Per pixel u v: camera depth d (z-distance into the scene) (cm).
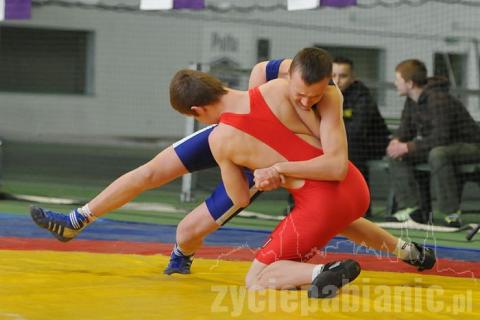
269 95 723
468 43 2319
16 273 740
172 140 2853
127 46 2906
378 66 2552
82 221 799
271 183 703
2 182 1759
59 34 2945
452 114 1348
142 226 1166
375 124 1424
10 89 2936
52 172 1991
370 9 2542
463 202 1648
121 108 2927
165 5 1393
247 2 2652
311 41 2641
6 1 1498
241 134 714
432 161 1327
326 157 704
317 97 690
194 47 2814
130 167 2167
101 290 674
